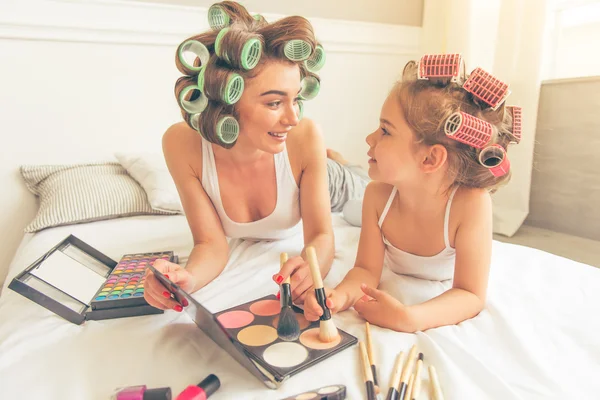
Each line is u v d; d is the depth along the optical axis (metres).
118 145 1.59
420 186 0.71
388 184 0.80
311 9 1.84
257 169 0.86
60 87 1.47
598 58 1.59
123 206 1.32
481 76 0.66
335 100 1.97
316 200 0.88
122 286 0.74
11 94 1.42
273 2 1.77
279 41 0.67
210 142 0.79
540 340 0.60
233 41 0.64
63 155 1.52
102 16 1.47
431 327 0.64
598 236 1.53
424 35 2.03
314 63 0.77
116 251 1.01
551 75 1.70
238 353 0.52
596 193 1.51
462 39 1.77
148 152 1.57
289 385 0.51
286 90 0.69
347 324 0.66
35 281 0.72
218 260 0.84
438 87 0.68
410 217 0.76
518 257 0.89
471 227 0.70
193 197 0.86
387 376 0.52
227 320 0.64
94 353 0.59
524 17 1.58
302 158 0.87
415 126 0.67
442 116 0.64
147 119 1.61
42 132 1.48
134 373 0.54
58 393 0.51
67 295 0.72
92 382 0.53
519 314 0.66
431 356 0.57
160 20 1.55
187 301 0.58
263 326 0.63
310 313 0.62
